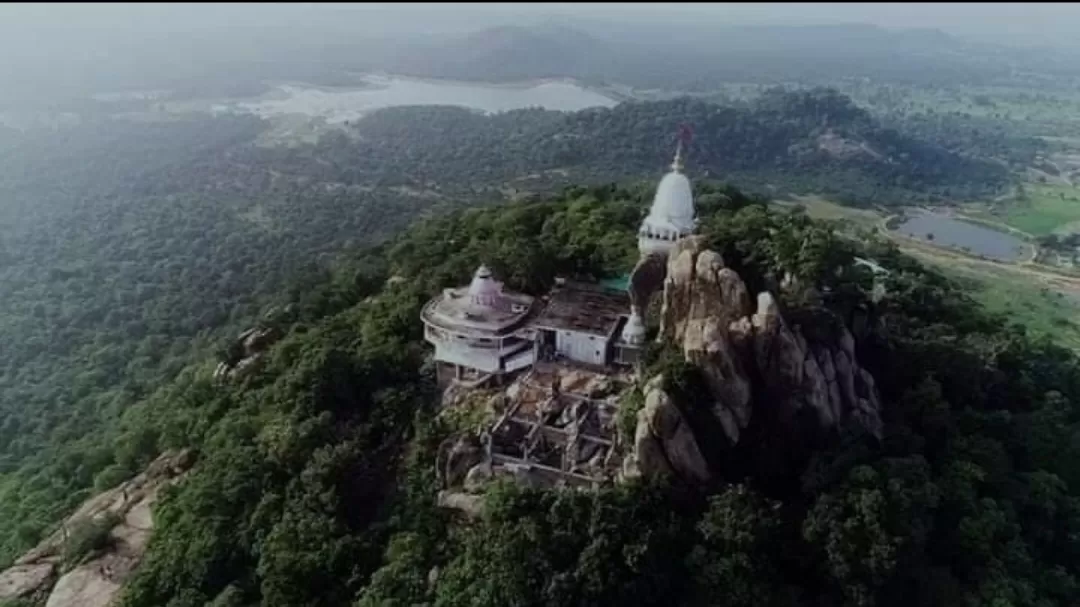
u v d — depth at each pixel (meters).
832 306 67.75
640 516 55.31
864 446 60.62
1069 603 62.12
